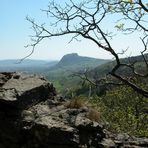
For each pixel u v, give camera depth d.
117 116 28.78
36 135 14.95
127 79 16.19
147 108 29.94
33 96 17.36
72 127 15.20
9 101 15.51
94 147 15.17
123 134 17.98
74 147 14.56
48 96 18.73
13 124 15.30
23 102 16.34
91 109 17.97
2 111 15.65
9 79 18.97
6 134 15.13
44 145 14.77
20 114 15.76
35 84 18.31
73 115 16.55
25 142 15.07
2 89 16.81
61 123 15.47
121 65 15.77
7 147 14.95
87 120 16.05
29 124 15.35
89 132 15.59
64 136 14.69
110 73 15.98
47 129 14.78
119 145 15.98
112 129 18.77
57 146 14.63
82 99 18.73
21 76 19.83
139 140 17.02
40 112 16.41
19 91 16.62
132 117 28.64
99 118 17.80
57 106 17.73
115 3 15.77
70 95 20.02
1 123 15.38
